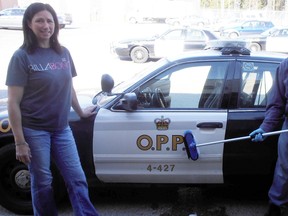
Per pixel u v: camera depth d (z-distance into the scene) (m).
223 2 48.59
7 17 27.67
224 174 3.51
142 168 3.51
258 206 3.77
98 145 3.46
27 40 2.67
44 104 2.77
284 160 3.11
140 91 3.59
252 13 42.28
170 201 3.88
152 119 3.42
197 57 3.62
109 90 3.58
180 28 14.52
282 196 3.21
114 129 3.44
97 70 13.04
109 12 41.44
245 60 3.55
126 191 4.09
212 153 3.43
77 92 4.40
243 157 3.43
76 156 3.03
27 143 2.80
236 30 23.05
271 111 3.16
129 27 33.34
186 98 3.53
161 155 3.46
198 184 3.63
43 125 2.80
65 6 40.34
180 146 3.43
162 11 41.03
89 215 3.02
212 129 3.41
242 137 3.24
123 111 3.46
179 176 3.52
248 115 3.42
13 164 3.55
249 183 3.56
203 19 36.03
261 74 3.53
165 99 3.54
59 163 3.00
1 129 3.47
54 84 2.75
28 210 3.59
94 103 3.73
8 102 2.69
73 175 3.00
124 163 3.51
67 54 2.89
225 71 3.53
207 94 3.52
